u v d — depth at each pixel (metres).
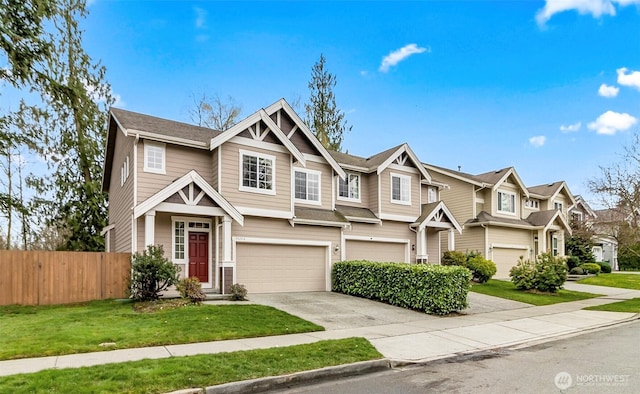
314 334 9.40
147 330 8.77
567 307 15.32
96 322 9.56
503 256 26.33
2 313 10.91
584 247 32.62
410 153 21.36
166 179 14.62
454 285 13.02
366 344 8.24
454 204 27.19
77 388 5.16
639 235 17.91
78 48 24.27
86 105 24.41
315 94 35.22
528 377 6.38
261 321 10.15
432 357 7.85
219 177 14.96
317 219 17.12
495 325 11.36
